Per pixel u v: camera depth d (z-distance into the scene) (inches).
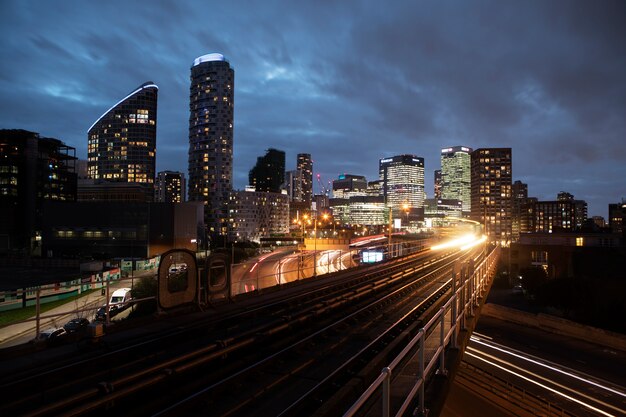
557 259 3639.3
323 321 573.0
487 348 1804.9
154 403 289.0
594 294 2491.4
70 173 5708.7
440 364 305.3
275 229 7190.0
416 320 559.8
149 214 4136.3
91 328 418.0
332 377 344.2
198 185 7268.7
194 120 7406.5
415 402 262.5
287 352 397.1
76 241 4183.1
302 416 289.1
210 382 335.9
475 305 592.1
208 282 641.0
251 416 276.7
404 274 1160.8
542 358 1641.2
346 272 1325.0
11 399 301.9
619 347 1738.4
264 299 746.8
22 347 383.6
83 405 263.7
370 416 245.0
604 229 5679.1
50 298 1892.2
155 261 3403.1
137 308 1544.0
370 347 437.7
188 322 529.0
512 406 1170.6
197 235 4274.1
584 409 1167.0
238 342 436.8
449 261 1644.9
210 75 7293.3
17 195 4975.4
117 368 353.4
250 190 7293.3
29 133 5177.2
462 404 1197.1
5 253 4478.3
